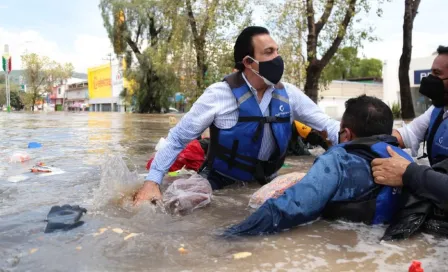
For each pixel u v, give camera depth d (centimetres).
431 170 204
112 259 167
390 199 216
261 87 285
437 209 205
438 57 246
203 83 1834
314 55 1375
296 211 206
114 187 272
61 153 534
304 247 183
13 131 981
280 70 278
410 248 182
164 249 179
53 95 8525
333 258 169
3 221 220
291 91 307
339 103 3772
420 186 202
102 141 714
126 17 2975
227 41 1595
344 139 241
